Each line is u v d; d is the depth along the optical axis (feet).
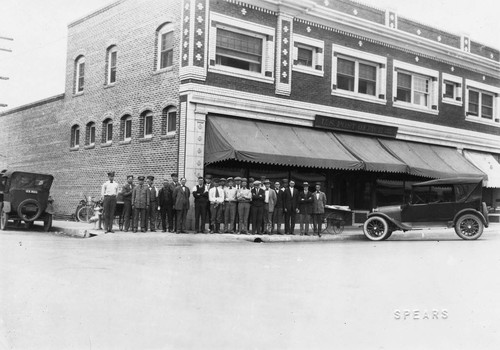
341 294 25.96
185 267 33.24
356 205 78.43
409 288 27.91
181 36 63.67
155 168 66.54
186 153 61.67
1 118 106.52
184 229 59.21
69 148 85.35
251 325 20.08
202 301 23.63
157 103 67.15
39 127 94.53
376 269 34.47
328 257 40.68
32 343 17.54
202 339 18.22
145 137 69.77
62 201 85.87
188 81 62.28
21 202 60.80
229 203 59.00
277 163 62.39
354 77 79.51
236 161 66.44
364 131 78.74
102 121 77.71
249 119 67.10
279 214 61.16
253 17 67.51
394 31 82.02
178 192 57.67
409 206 60.49
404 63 85.25
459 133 92.84
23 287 25.86
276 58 69.56
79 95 83.51
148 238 52.49
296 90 71.51
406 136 84.89
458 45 93.86
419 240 60.85
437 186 60.59
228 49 66.49
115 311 21.65
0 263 33.32
